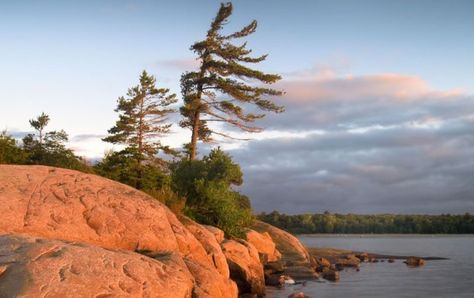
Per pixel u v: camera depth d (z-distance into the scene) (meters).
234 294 14.96
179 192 29.95
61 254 10.75
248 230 32.84
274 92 41.19
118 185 17.08
